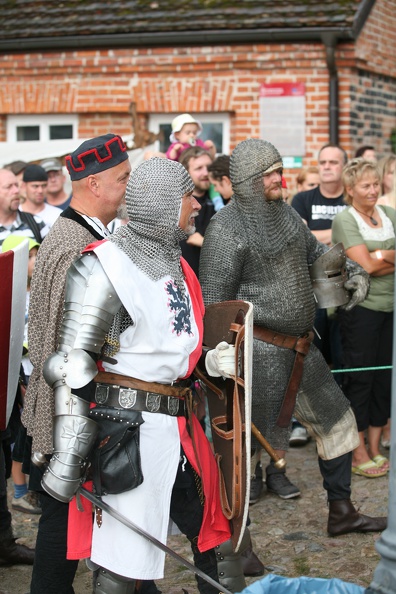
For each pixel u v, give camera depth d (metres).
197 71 11.64
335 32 10.90
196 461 3.64
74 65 12.04
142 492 3.48
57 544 3.71
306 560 5.18
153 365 3.53
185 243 7.07
